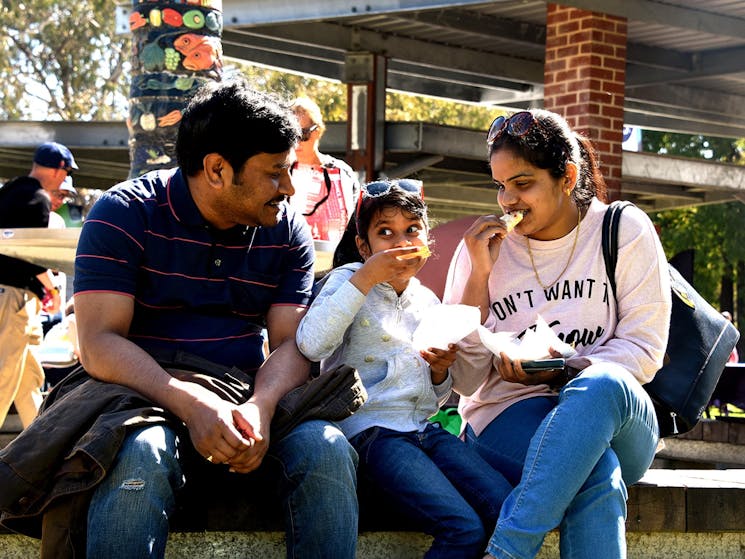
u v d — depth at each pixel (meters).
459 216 18.75
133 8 5.38
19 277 7.10
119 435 2.81
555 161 3.58
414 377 3.47
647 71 13.00
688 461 8.39
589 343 3.64
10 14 27.62
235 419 2.97
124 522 2.76
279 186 3.16
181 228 3.19
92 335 3.08
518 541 3.05
